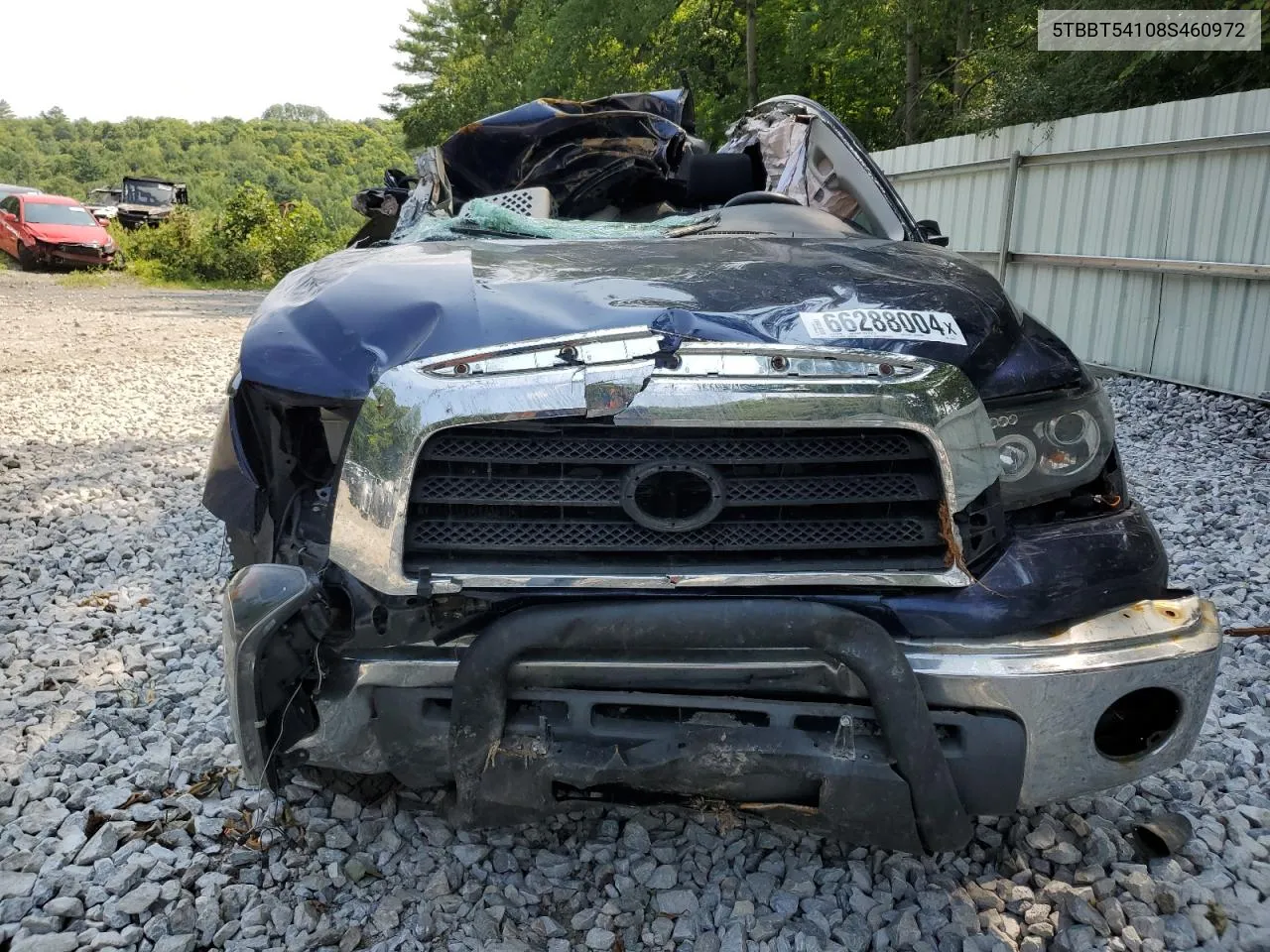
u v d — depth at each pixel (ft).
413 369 6.35
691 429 6.28
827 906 7.29
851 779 6.27
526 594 6.36
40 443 21.80
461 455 6.33
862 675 6.08
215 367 32.86
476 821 6.81
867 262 8.22
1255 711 10.02
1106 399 7.49
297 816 8.27
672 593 6.34
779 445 6.33
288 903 7.33
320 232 83.30
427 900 7.35
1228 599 12.78
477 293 7.09
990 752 6.48
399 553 6.30
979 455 6.47
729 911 7.29
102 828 8.04
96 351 36.45
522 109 14.92
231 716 6.55
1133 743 7.11
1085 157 27.27
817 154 12.94
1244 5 27.40
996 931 7.11
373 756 6.73
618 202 15.87
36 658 11.21
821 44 53.11
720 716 6.57
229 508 7.57
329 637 6.66
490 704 6.23
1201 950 6.97
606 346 6.30
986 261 32.01
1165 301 25.39
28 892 7.39
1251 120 22.47
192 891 7.48
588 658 6.26
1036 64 35.29
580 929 7.18
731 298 6.91
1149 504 16.87
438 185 13.26
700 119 65.62
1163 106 24.84
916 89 52.42
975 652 6.37
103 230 78.89
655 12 58.18
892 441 6.38
